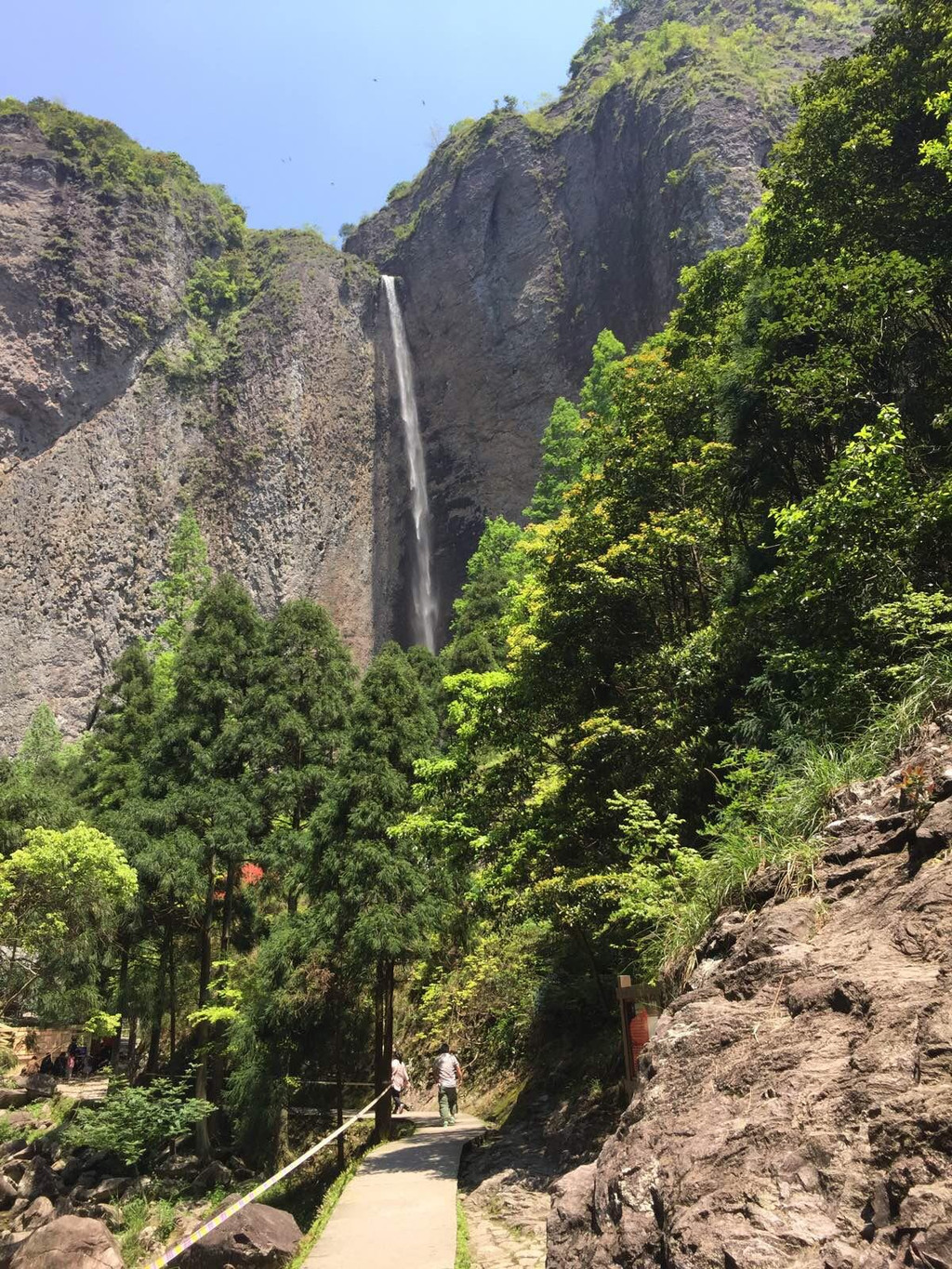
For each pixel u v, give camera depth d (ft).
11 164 236.22
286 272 266.77
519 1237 24.09
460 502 238.48
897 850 12.90
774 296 46.75
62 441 222.07
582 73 259.39
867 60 58.13
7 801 72.90
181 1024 80.84
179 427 238.68
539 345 229.86
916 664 17.98
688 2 254.06
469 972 58.08
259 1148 59.82
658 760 38.47
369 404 257.96
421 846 45.52
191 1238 16.61
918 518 25.68
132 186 251.19
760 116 195.93
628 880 28.14
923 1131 7.95
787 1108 9.36
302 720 73.82
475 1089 57.16
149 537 224.94
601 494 50.47
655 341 74.59
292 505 237.86
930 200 52.34
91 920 64.59
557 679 42.91
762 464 47.62
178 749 73.46
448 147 273.33
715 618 42.01
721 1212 8.66
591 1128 32.40
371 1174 34.27
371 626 237.86
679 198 194.70
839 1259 7.45
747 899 15.42
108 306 233.96
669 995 16.81
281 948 56.03
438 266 254.27
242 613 80.53
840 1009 10.44
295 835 60.95
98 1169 60.85
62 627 208.33
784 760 23.88
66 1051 101.19
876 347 42.70
